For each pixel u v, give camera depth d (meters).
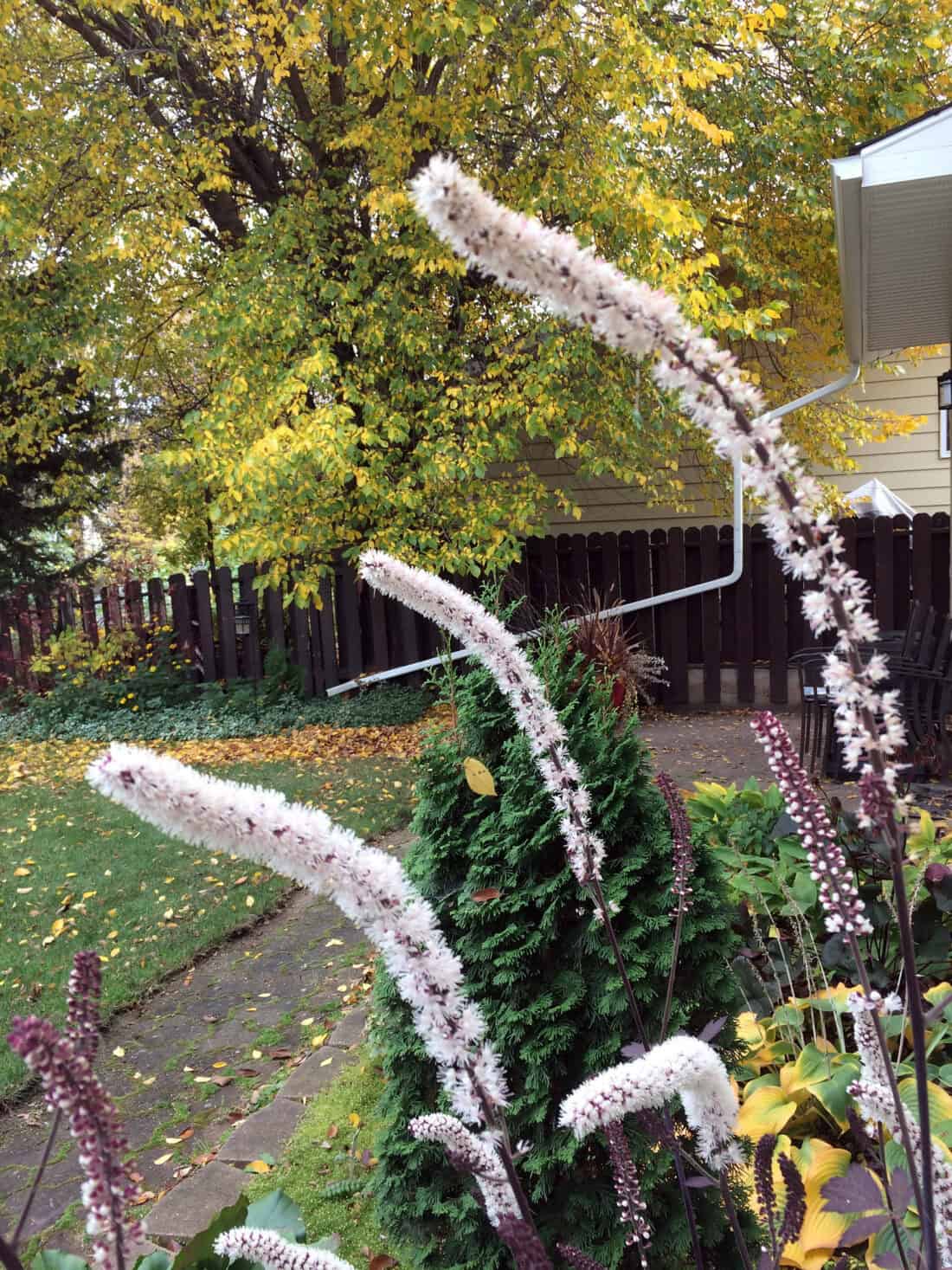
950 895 2.37
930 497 10.73
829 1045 2.13
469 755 2.12
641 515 11.18
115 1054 3.23
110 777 0.73
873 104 8.30
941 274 5.43
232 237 8.95
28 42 8.44
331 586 9.26
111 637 9.87
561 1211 1.84
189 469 8.62
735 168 8.68
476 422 7.32
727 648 8.79
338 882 0.82
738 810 3.30
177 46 7.47
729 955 1.89
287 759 7.24
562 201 6.53
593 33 6.58
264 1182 2.40
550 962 1.94
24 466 11.52
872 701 0.83
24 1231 2.40
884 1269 1.25
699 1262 1.32
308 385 6.80
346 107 7.75
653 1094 0.95
